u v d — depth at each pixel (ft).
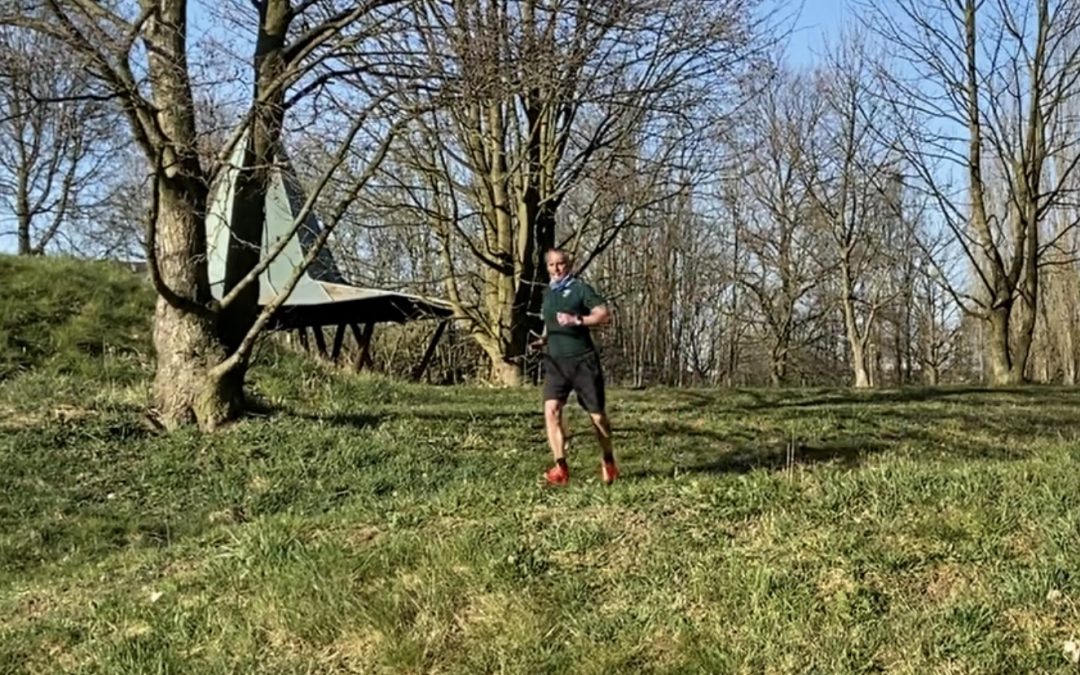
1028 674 14.47
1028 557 17.51
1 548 27.20
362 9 33.81
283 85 34.17
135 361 46.47
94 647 17.87
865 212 132.26
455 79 32.89
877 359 176.55
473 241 72.59
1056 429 46.50
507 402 49.37
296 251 69.67
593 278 110.83
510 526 20.70
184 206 36.24
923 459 35.94
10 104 37.78
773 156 140.77
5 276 50.70
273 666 16.65
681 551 18.95
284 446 34.94
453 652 16.56
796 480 22.44
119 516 29.76
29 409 36.50
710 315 172.04
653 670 15.56
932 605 16.34
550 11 35.76
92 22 31.76
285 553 20.83
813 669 15.02
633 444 38.65
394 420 39.91
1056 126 97.04
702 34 49.65
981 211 81.05
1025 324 82.48
